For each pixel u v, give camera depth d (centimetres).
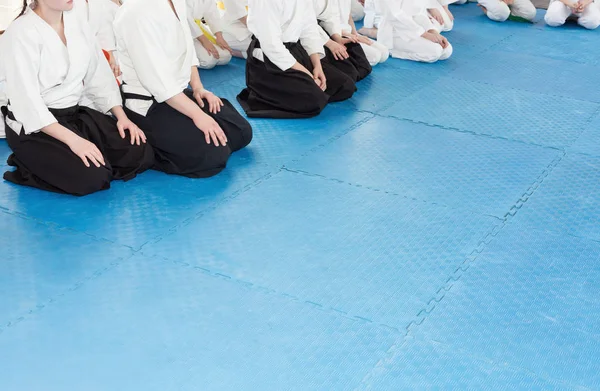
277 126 565
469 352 302
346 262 369
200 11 690
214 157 467
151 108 470
